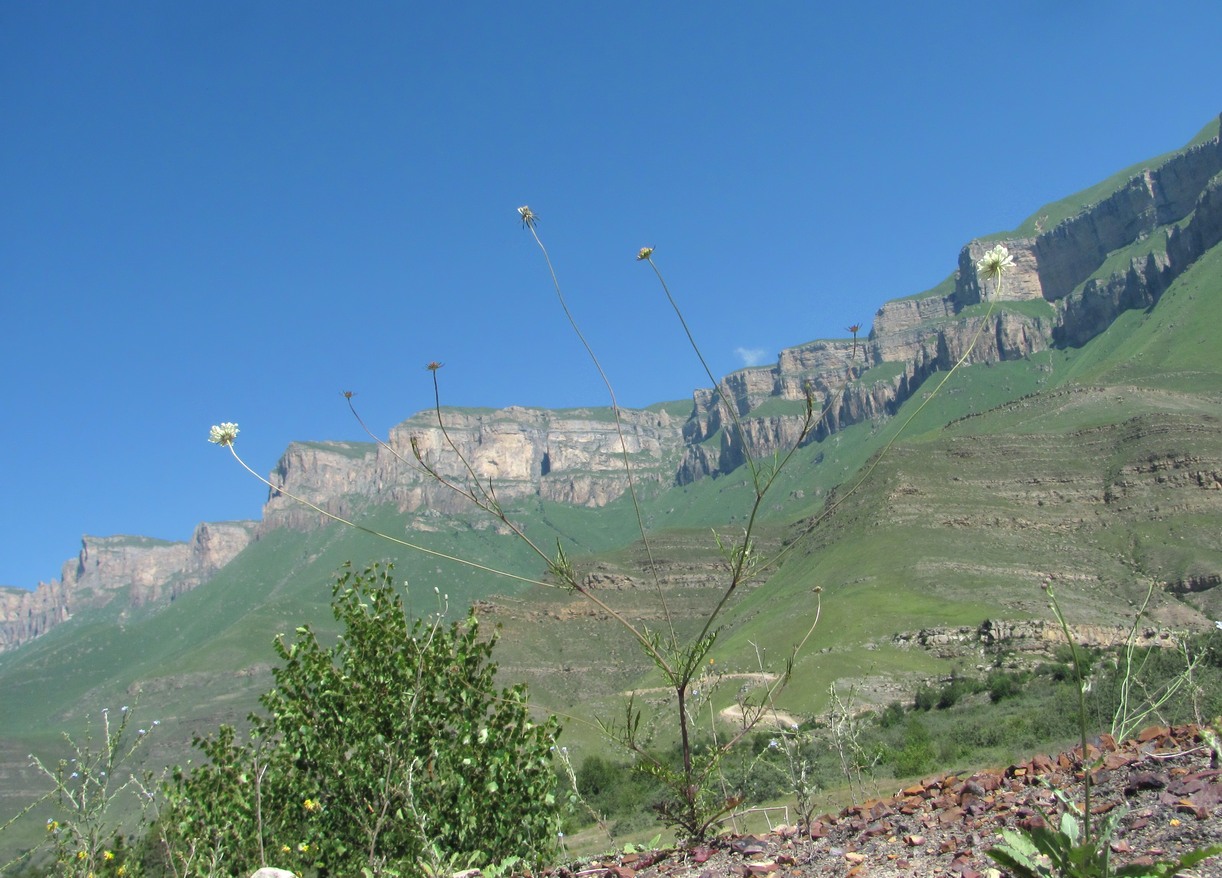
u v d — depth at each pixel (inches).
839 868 211.6
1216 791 198.5
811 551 5521.7
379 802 307.6
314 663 354.3
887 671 2957.7
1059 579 4160.9
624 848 283.3
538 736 329.7
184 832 295.7
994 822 220.4
